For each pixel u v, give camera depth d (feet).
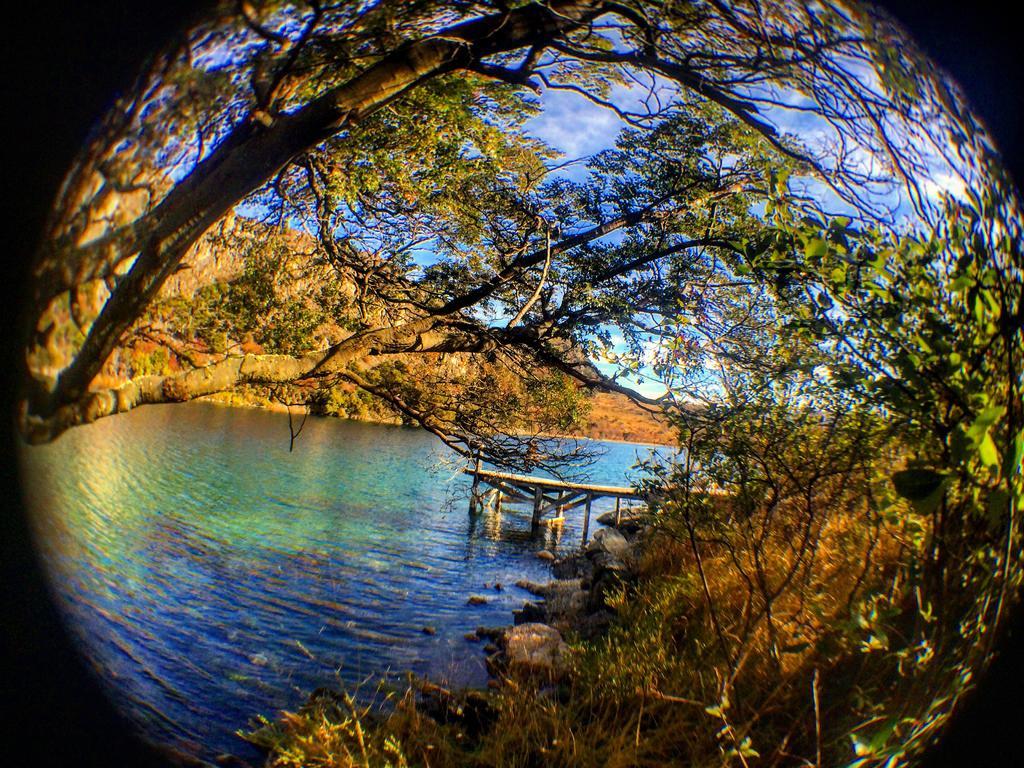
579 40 10.17
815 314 7.28
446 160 14.78
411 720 12.01
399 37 9.43
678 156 14.58
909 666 6.76
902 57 6.79
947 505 5.58
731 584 13.25
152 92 7.94
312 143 9.19
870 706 6.95
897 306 5.75
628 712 11.30
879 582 8.16
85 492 19.06
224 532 29.53
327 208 14.60
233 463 50.47
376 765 10.58
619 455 15.57
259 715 13.04
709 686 10.47
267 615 20.04
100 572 17.02
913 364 5.37
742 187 13.87
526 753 10.55
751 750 8.11
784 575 10.70
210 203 8.44
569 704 11.66
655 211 15.67
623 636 14.67
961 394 4.97
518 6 9.33
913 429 5.62
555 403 16.49
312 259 15.62
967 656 5.98
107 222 7.75
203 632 17.21
